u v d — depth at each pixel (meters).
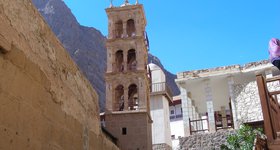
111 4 32.62
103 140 13.05
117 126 27.45
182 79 30.59
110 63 30.30
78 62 74.25
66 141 9.00
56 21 85.44
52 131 8.12
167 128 41.97
